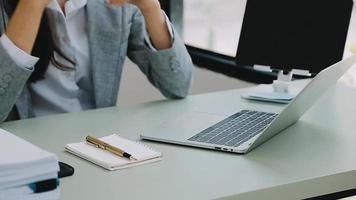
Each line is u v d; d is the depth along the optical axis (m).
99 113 1.49
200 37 2.79
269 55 1.68
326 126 1.38
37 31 1.46
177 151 1.20
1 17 1.54
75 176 1.07
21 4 1.42
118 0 1.57
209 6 2.70
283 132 1.33
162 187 1.02
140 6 1.60
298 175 1.08
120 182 1.04
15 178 0.89
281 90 1.67
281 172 1.09
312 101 1.36
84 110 1.60
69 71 1.62
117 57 1.69
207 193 0.99
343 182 1.11
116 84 1.71
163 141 1.25
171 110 1.52
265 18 1.67
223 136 1.27
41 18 1.49
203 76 2.66
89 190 1.00
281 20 1.66
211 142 1.23
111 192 1.00
